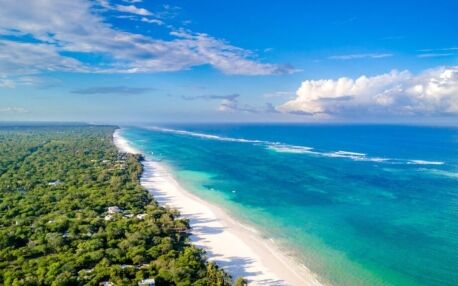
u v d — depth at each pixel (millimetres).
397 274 67688
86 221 88875
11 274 60812
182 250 74438
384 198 121938
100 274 60906
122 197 113500
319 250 78250
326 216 102250
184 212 105188
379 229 91688
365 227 93000
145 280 59156
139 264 67562
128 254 69812
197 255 71000
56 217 93250
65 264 64250
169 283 60094
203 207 110562
